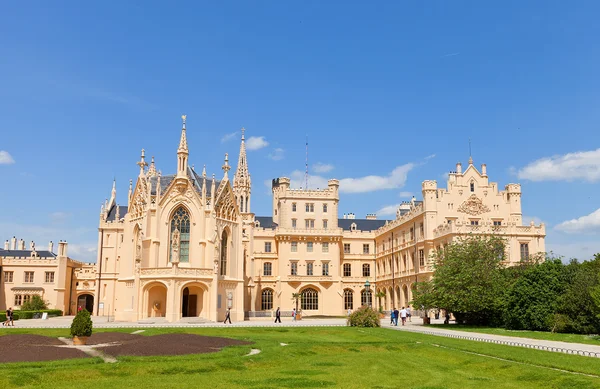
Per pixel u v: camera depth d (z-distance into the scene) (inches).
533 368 1112.8
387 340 1740.9
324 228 4739.2
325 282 4621.1
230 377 1061.1
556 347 1461.6
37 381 983.0
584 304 1982.0
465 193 3742.6
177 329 2288.4
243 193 5319.9
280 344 1635.1
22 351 1331.2
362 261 4869.6
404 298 4141.2
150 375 1072.2
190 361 1213.7
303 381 1022.4
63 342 1649.9
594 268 2314.2
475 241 2719.0
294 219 4822.8
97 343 1640.0
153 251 3245.6
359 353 1461.6
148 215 3280.0
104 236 4510.3
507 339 1761.8
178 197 3356.3
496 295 2481.5
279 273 4589.1
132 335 1886.1
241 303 3494.1
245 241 4244.6
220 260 3415.4
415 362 1294.3
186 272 3122.5
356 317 2578.7
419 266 3804.1
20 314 3762.3
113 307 4416.8
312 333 2169.0
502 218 3722.9
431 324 2753.4
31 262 4601.4
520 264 2800.2
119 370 1090.7
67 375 1031.6
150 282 3120.1
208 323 2979.8
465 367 1218.0
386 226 4584.2
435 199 3708.2
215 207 3400.6
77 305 4808.1
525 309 2226.9
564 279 2235.5
